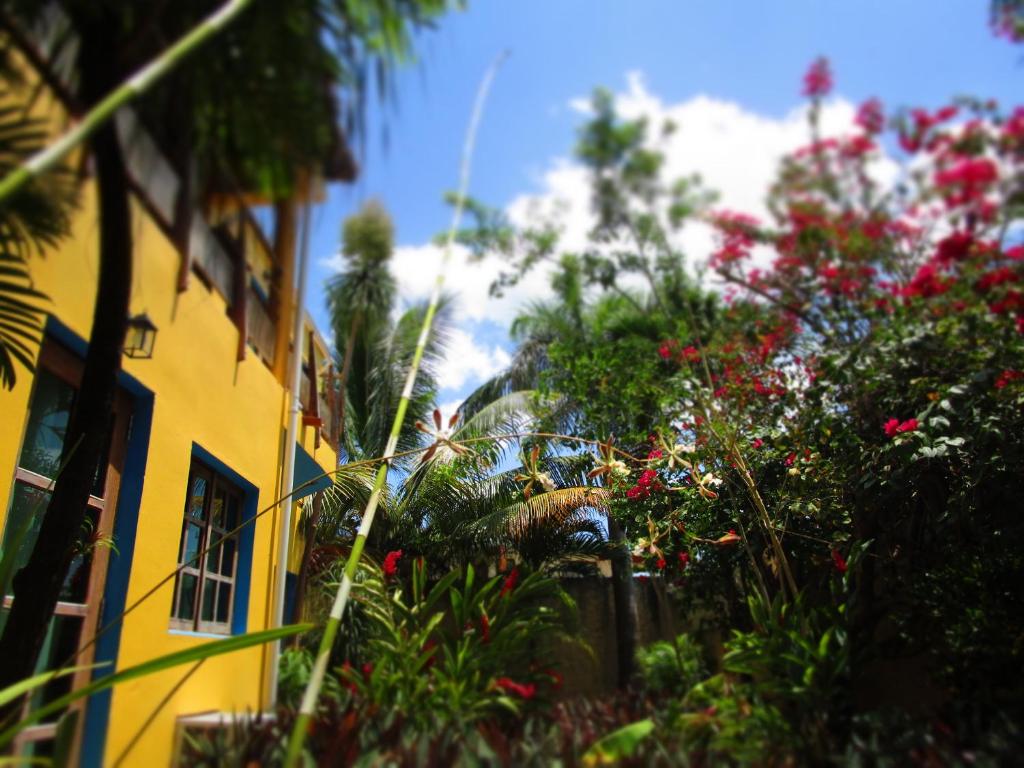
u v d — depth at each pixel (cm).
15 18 249
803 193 454
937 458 540
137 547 416
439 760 309
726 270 554
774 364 662
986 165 385
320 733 347
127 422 430
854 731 373
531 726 372
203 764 339
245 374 577
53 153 197
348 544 1068
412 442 1174
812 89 433
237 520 596
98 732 378
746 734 359
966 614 557
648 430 714
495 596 465
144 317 374
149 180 280
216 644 274
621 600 690
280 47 267
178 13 258
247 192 292
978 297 468
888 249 502
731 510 664
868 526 605
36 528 428
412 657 423
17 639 305
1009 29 386
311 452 764
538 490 1051
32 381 393
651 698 414
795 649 420
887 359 559
